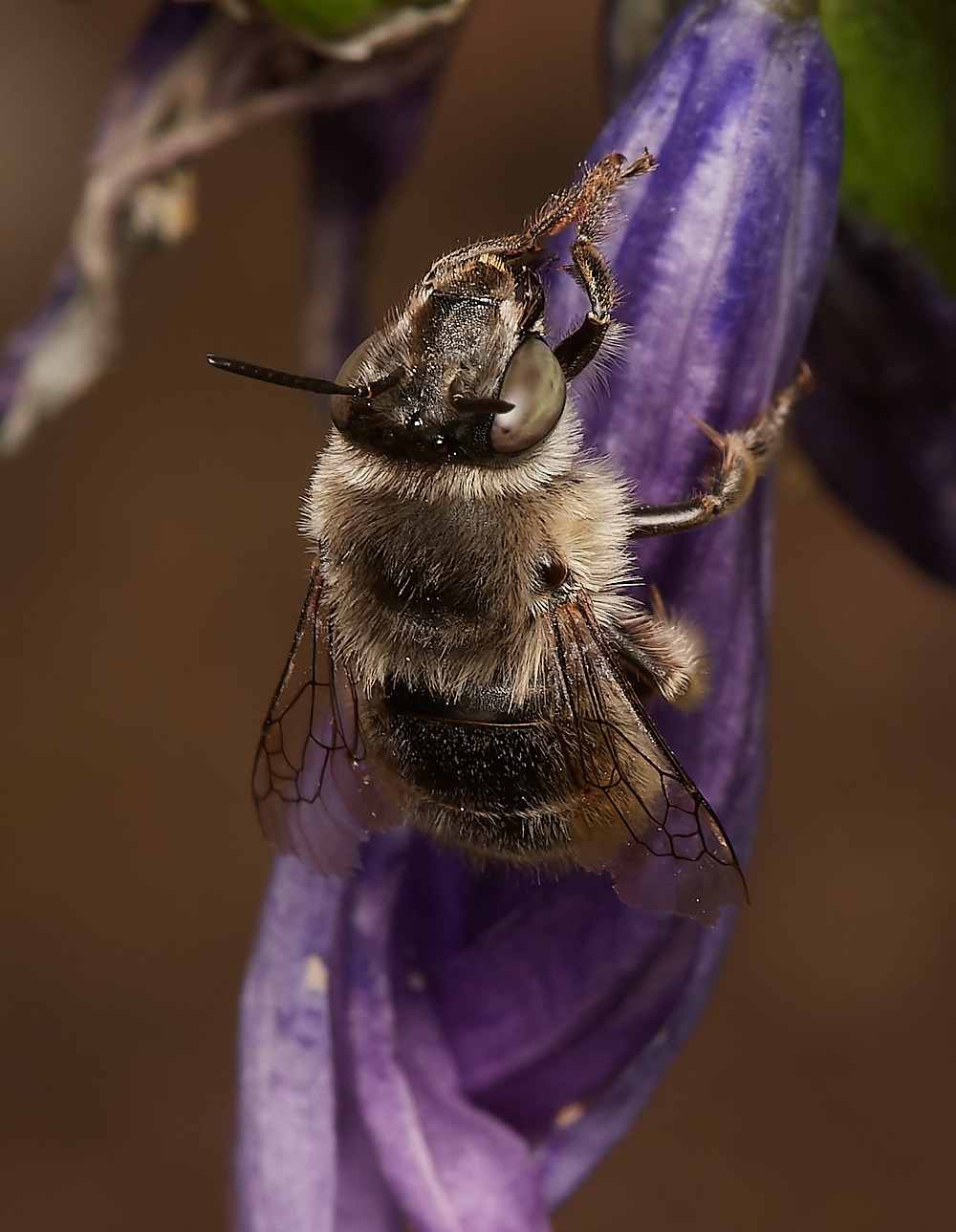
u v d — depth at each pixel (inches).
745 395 3.6
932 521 4.0
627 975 3.8
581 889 3.8
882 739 8.6
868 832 8.3
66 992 8.4
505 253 3.7
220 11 4.0
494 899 3.8
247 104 4.0
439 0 3.9
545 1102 3.8
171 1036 8.3
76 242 4.1
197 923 8.5
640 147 3.6
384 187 4.2
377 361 3.7
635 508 3.6
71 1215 7.8
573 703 3.7
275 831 3.8
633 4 3.8
